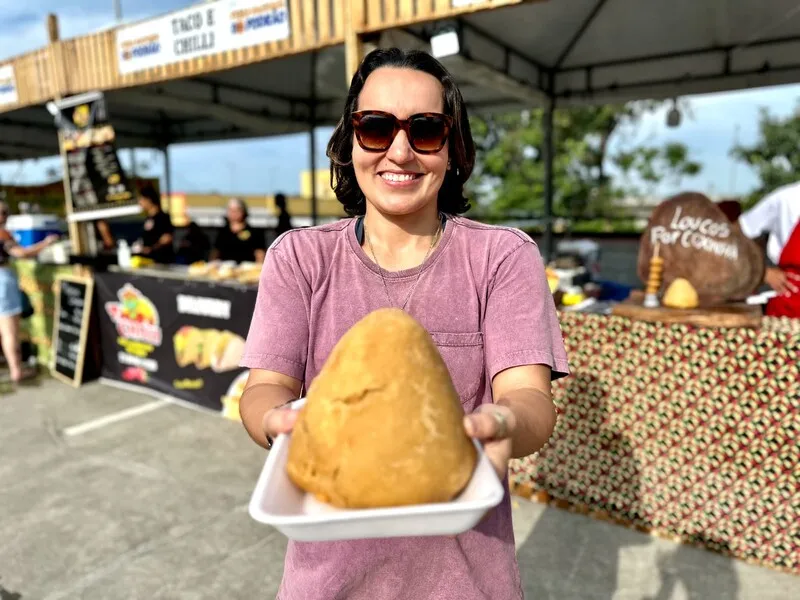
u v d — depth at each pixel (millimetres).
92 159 5055
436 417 736
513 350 944
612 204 19031
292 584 1115
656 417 2607
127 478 3416
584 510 2904
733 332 2355
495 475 691
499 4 2787
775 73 5828
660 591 2328
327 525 620
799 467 2303
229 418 4340
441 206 1218
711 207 2617
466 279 1025
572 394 2828
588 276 4414
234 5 3803
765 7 4914
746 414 2383
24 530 2875
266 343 1034
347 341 804
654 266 2629
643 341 2580
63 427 4219
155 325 4746
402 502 711
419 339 797
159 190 10094
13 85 5707
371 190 1017
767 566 2443
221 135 10086
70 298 5324
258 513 637
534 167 18719
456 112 1067
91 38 4797
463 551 1036
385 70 1004
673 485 2621
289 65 6738
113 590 2428
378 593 1047
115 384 5203
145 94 6719
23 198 9461
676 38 5820
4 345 5309
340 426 736
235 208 5973
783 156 19000
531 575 2443
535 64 6719
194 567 2578
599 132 18578
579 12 5156
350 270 1055
